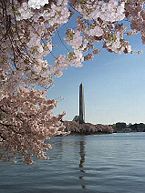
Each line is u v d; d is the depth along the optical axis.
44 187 22.56
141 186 23.33
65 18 4.20
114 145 87.44
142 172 31.14
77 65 4.82
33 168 32.41
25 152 12.84
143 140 122.50
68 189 22.00
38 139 12.56
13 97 11.80
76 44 4.54
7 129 12.69
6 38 5.29
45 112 12.63
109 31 4.60
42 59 5.67
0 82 6.60
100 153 57.41
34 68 5.73
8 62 6.00
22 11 4.07
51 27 5.20
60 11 4.17
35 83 6.53
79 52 4.73
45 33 5.32
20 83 6.52
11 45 5.42
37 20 4.65
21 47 5.36
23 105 12.16
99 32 4.50
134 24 4.60
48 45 5.32
